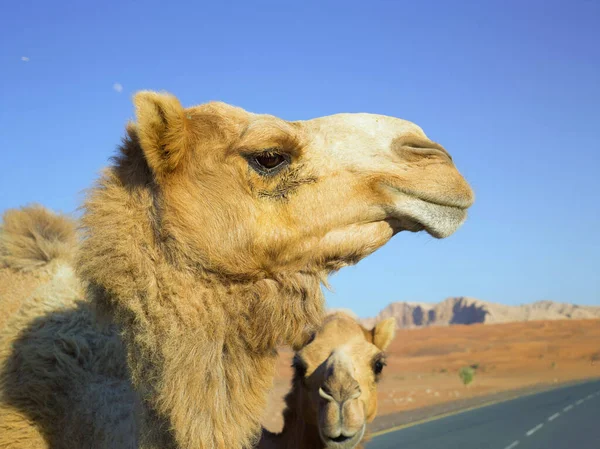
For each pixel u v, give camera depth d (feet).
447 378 188.75
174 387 11.24
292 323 12.71
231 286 12.21
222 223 12.20
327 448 19.30
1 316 15.33
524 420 80.07
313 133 13.12
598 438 62.44
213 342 11.77
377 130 13.46
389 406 105.60
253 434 12.25
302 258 12.62
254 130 12.48
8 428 13.21
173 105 12.04
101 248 11.77
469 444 58.18
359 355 20.58
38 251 16.35
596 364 259.80
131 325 11.73
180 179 12.24
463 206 13.01
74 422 13.28
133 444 12.16
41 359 13.83
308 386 19.97
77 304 15.02
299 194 12.64
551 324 407.85
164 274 11.76
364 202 12.78
